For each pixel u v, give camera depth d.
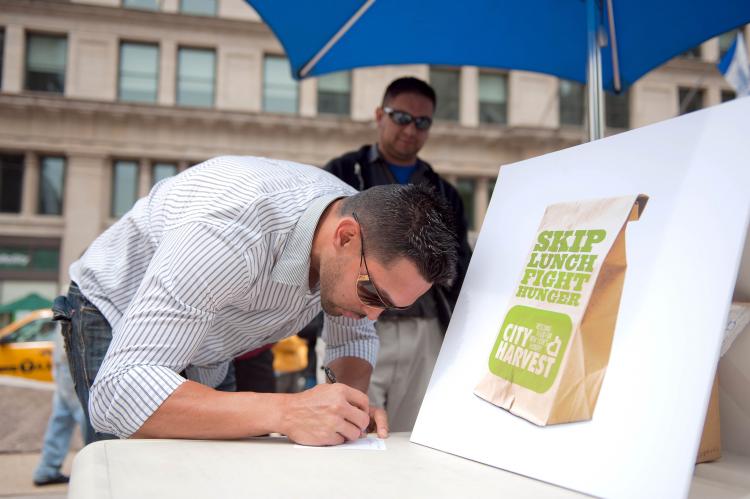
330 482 0.62
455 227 1.01
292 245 1.02
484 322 0.88
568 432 0.67
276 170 1.12
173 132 14.34
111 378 0.87
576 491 0.62
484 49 1.94
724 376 0.82
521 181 0.96
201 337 0.93
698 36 1.66
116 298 1.20
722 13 1.57
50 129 13.90
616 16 1.57
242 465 0.68
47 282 13.79
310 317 1.27
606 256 0.73
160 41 14.34
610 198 0.77
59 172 14.23
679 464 0.56
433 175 2.29
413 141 2.21
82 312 1.24
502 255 0.92
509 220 0.94
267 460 0.71
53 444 3.37
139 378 0.85
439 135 15.11
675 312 0.63
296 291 1.09
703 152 0.68
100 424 0.90
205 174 1.06
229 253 0.93
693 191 0.67
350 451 0.79
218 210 0.96
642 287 0.67
